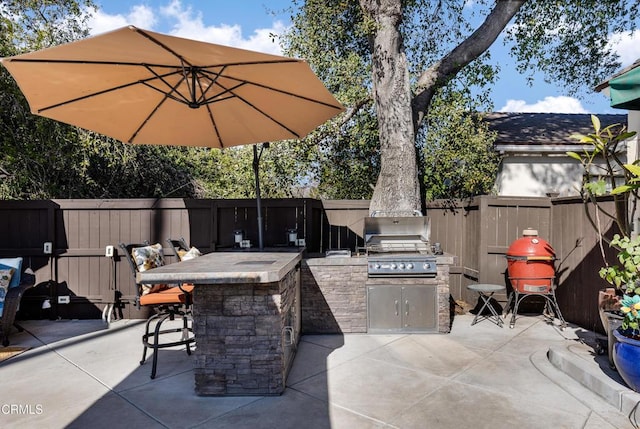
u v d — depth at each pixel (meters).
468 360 3.98
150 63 3.08
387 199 5.91
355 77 6.94
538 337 4.69
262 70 3.18
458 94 6.98
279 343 3.23
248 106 4.02
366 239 5.14
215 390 3.23
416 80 7.30
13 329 5.16
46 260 5.66
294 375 3.64
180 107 4.02
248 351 3.23
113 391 3.33
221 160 8.63
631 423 2.77
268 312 3.21
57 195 7.54
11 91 6.20
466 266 6.27
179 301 3.92
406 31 7.66
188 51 2.79
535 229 5.79
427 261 4.78
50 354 4.22
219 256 4.15
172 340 4.70
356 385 3.42
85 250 5.66
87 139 7.02
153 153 9.02
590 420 2.81
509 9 6.22
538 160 7.86
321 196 8.20
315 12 6.73
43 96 3.33
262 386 3.23
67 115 3.71
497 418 2.85
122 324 5.41
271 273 2.88
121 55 2.86
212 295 3.23
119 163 8.20
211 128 4.48
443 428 2.72
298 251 5.01
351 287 4.91
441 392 3.27
